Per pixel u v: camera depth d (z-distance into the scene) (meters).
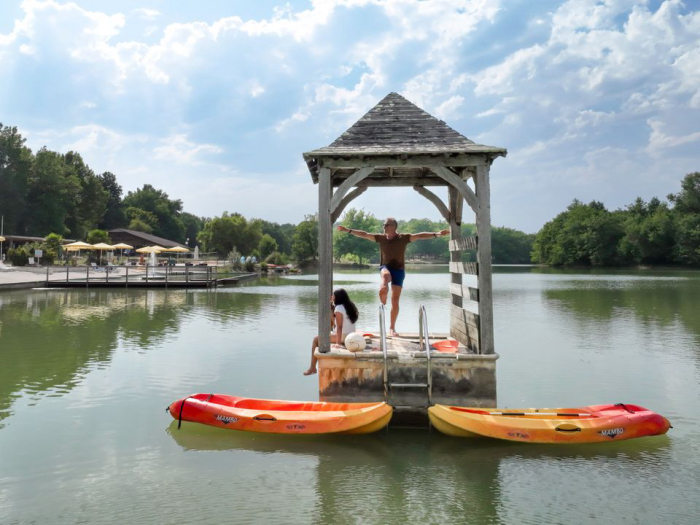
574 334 14.27
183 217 153.25
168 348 11.95
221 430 6.48
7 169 75.44
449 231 9.24
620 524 4.22
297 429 6.11
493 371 6.70
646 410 6.22
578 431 5.84
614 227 93.31
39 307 20.77
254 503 4.57
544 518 4.32
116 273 45.06
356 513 4.40
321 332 7.01
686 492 4.80
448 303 23.17
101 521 4.24
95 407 7.41
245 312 19.41
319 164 7.07
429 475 5.17
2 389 8.34
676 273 64.25
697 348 12.14
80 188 92.12
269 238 85.88
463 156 6.87
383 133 7.33
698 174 94.31
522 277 53.12
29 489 4.84
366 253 100.81
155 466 5.38
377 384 6.85
